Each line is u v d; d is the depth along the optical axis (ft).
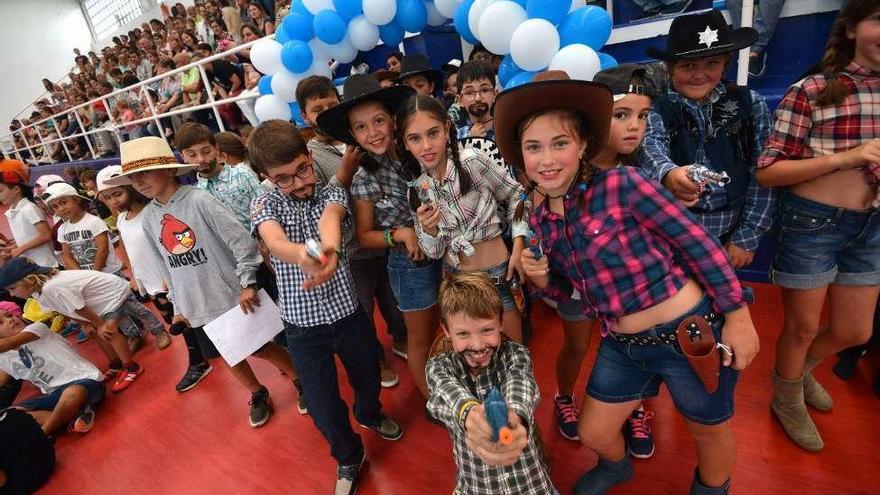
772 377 5.75
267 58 10.21
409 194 5.03
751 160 4.69
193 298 6.66
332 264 4.08
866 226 4.23
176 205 6.28
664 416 6.09
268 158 4.41
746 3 7.23
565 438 6.05
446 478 5.88
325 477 6.35
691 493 4.31
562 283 4.33
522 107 3.09
